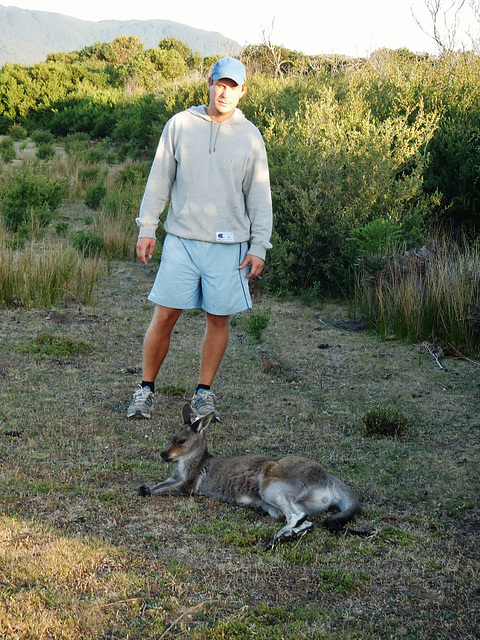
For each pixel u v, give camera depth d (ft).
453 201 33.88
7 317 25.17
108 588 9.46
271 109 48.91
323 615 9.11
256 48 70.90
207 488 12.87
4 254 28.81
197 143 15.99
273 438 16.06
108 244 35.91
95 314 26.55
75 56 185.57
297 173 32.60
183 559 10.43
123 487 13.01
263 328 24.50
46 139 77.87
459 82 41.57
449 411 18.20
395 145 34.37
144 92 88.38
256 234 16.69
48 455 14.26
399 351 23.91
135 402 17.02
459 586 9.97
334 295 31.78
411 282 25.91
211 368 17.51
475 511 12.53
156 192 16.69
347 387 20.18
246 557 10.61
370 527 11.75
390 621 9.05
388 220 30.96
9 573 9.66
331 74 59.31
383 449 15.56
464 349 23.68
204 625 8.77
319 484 11.71
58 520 11.48
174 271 16.55
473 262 26.58
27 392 18.04
